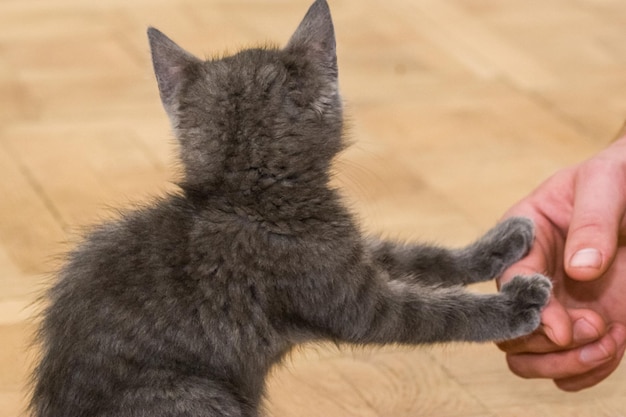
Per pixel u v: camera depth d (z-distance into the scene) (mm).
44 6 1813
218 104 1157
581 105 1575
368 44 1682
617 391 1271
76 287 1148
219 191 1159
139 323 1136
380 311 1156
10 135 1520
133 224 1164
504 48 1679
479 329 1163
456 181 1461
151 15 1775
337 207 1169
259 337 1149
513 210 1232
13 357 1282
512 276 1185
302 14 1778
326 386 1274
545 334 1168
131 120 1546
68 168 1474
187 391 1132
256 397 1169
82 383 1132
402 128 1533
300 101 1161
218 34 1691
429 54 1665
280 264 1146
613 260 1166
